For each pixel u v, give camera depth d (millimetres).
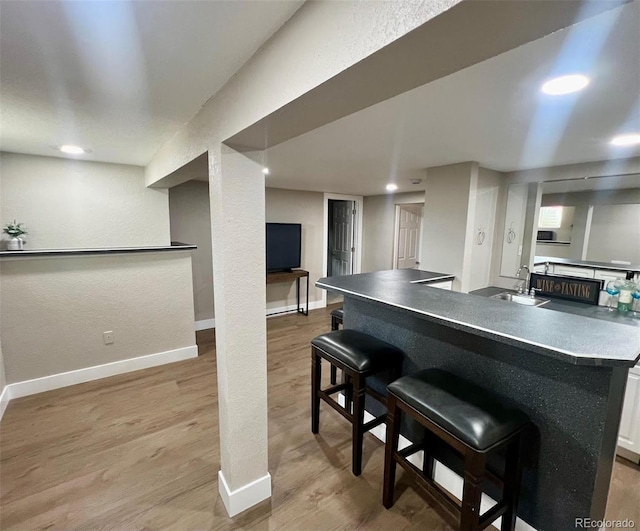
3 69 1188
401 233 5660
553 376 1283
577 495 1245
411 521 1552
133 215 3197
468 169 2752
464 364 1614
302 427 2268
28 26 909
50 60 1115
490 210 3125
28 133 2023
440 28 581
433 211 3076
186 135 1832
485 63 1102
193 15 869
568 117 1617
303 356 3510
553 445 1300
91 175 2967
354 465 1816
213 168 1441
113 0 803
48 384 2721
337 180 3918
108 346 2977
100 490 1721
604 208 2615
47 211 2809
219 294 1474
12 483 1762
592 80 1220
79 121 1795
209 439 2133
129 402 2561
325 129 1864
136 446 2061
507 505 1309
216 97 1391
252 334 1529
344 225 6191
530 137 1983
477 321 1370
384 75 766
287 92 930
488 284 3303
